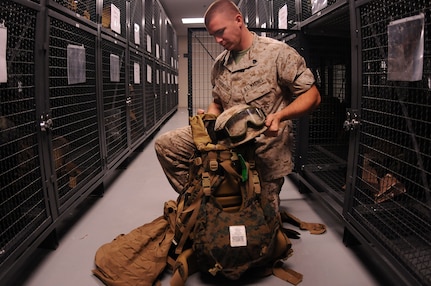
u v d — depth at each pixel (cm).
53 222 177
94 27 252
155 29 586
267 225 148
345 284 150
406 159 160
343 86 294
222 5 163
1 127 153
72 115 221
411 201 164
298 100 162
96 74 258
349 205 181
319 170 271
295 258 173
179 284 142
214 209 147
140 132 449
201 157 159
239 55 178
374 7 152
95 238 196
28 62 162
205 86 703
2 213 151
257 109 160
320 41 278
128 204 253
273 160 182
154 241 175
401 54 130
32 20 163
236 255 140
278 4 334
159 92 643
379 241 150
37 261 171
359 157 174
